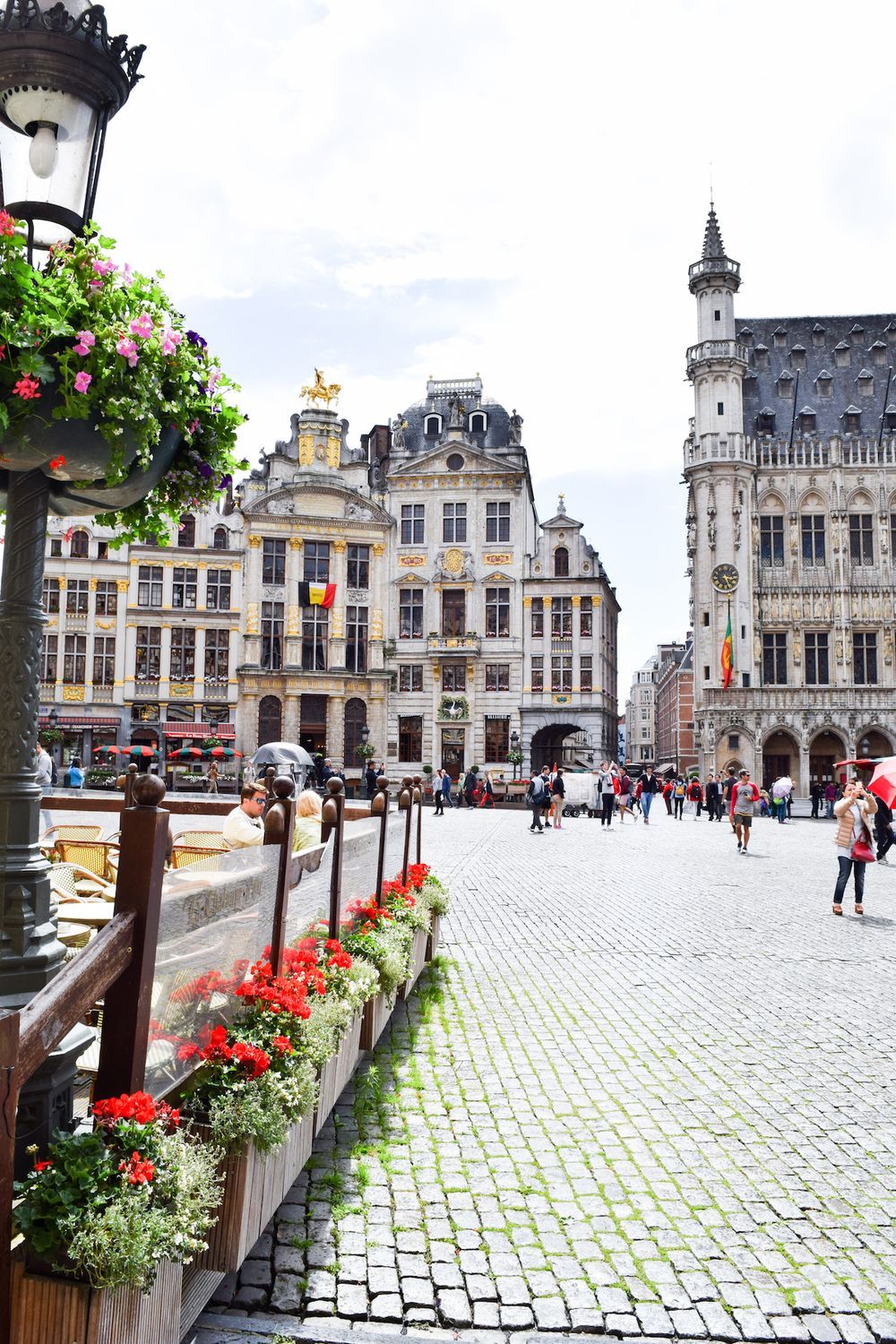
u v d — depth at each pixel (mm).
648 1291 4184
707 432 57281
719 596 56219
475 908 14016
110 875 10430
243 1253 3775
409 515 55125
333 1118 5988
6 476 4098
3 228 3318
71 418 3635
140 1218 2777
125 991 3100
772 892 16328
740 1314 4027
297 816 9297
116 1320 2797
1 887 3605
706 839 28609
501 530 54156
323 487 53562
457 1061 7121
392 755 53469
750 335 65062
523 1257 4434
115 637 50375
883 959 10906
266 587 52656
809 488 57531
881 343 63125
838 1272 4383
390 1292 4098
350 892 6859
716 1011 8625
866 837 14078
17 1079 2479
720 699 55188
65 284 3604
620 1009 8641
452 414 54969
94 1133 2957
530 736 52719
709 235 59844
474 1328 3889
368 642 54031
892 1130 6043
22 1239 2855
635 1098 6496
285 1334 3734
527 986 9367
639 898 15352
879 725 53969
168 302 4113
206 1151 3463
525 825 33031
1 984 3521
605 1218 4840
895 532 57031
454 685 53719
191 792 44906
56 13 3781
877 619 56219
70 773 33281
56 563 49906
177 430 4301
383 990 6676
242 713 51562
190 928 3604
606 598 55781
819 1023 8297
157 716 50625
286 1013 4363
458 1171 5312
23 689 3732
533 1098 6441
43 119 3924
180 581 51594
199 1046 3867
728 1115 6234
